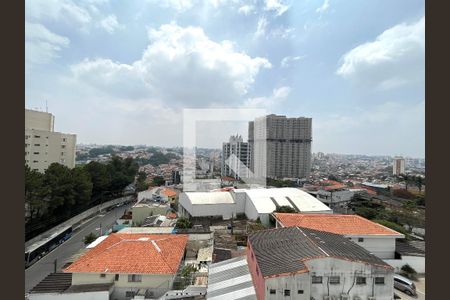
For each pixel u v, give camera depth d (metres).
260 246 18.48
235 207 38.34
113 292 17.97
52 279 19.14
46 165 51.94
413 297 18.72
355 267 14.77
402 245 24.80
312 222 24.98
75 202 42.09
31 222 33.12
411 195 56.59
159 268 18.19
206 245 26.88
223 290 16.92
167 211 41.03
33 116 53.38
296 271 14.23
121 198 62.12
